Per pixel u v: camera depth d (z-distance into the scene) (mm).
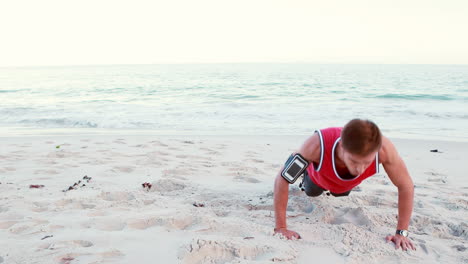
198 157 5762
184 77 42188
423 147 7340
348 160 2139
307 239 2662
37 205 3256
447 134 9445
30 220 2832
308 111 13859
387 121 11727
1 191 3689
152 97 19938
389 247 2557
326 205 3320
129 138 7883
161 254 2311
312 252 2455
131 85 29078
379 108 14570
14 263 2135
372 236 2713
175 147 6629
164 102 17328
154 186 3965
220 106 15438
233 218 3002
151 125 11211
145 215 2969
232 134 9219
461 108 14523
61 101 18203
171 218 2867
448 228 2965
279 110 14148
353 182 2525
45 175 4445
